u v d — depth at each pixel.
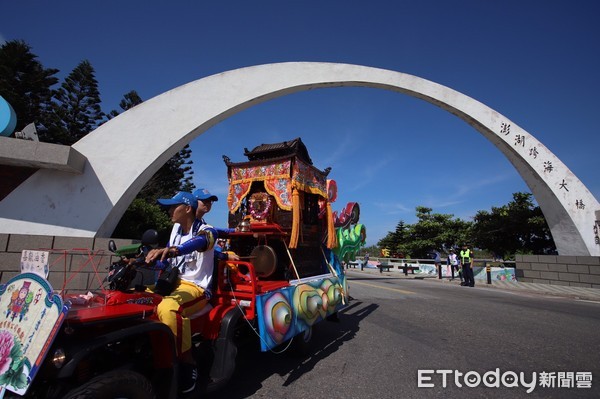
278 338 3.42
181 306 2.75
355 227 7.47
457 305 8.55
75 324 1.95
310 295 4.33
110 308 2.26
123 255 3.06
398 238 30.94
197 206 3.36
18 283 2.14
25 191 6.92
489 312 7.61
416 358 4.39
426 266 22.09
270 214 4.92
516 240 21.23
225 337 2.99
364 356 4.47
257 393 3.31
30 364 1.79
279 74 10.73
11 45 19.53
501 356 4.48
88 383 1.91
